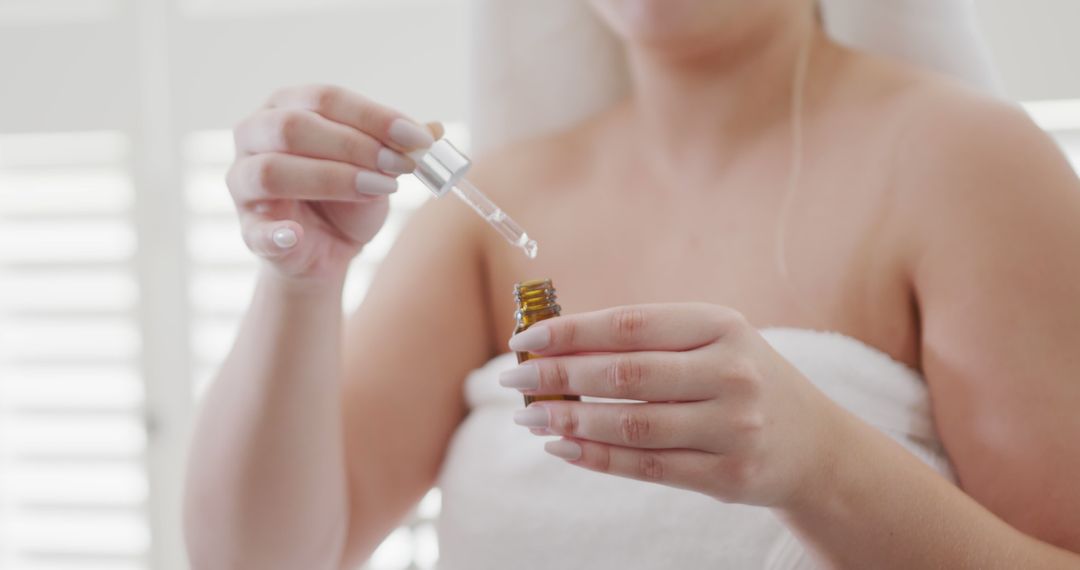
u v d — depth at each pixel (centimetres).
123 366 182
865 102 82
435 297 89
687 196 85
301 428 80
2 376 184
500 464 83
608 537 79
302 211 77
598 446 65
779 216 81
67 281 182
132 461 183
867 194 79
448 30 168
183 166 177
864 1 89
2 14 179
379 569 158
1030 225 74
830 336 78
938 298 76
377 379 87
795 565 75
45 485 185
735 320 64
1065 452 72
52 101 179
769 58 83
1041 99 143
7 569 186
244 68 174
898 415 77
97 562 185
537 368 65
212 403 82
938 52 88
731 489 65
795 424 65
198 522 82
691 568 77
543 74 98
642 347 64
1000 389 73
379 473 86
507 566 81
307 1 171
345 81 171
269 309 78
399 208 166
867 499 67
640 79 87
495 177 91
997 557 69
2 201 182
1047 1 142
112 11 176
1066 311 73
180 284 178
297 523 81
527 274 88
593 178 89
